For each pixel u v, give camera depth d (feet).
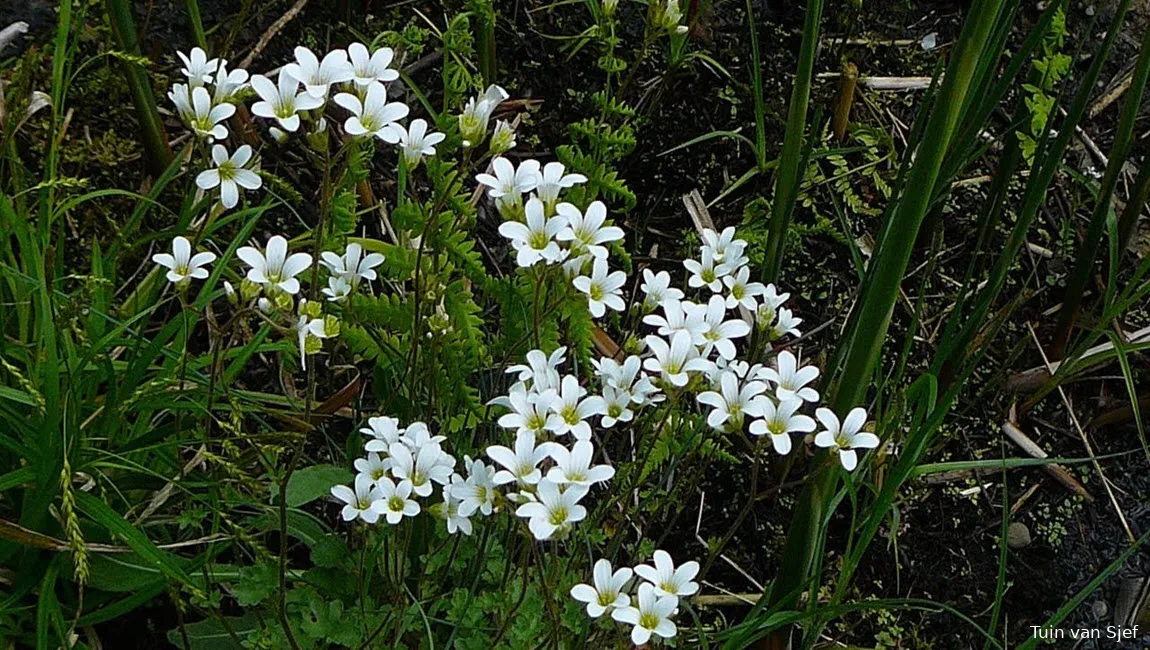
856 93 3.71
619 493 2.75
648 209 3.44
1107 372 3.36
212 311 3.05
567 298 2.38
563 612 2.59
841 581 2.71
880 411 3.00
